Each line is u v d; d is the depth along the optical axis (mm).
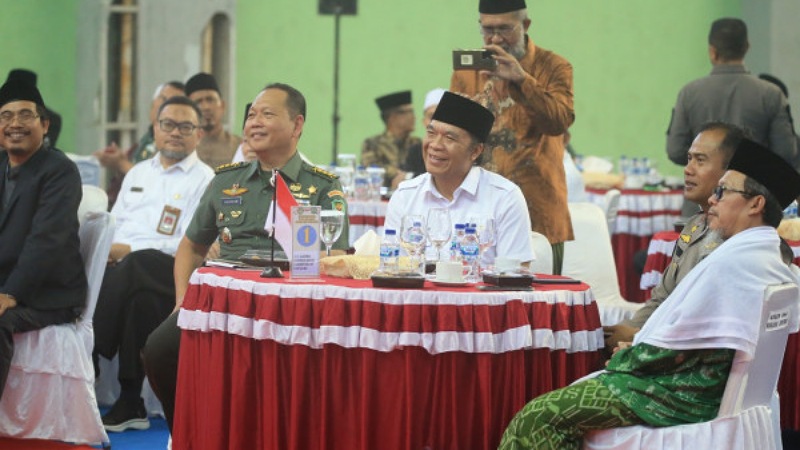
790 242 10109
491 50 9398
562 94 9672
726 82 12953
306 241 7426
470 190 8148
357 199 13664
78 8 19875
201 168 11805
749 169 6723
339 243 8711
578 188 14336
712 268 6555
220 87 21234
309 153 22547
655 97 23953
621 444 6621
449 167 8102
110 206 15086
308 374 7051
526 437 6695
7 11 19016
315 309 7016
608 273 11203
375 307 6906
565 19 23672
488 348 6898
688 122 13133
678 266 7895
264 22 22234
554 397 6707
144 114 20203
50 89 19672
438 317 6895
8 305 9094
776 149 12984
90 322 9586
